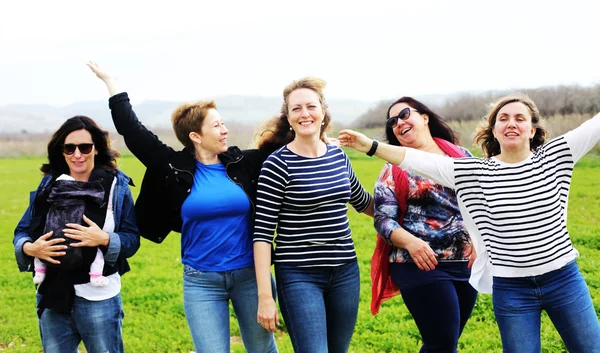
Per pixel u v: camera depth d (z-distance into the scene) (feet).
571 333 14.03
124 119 16.07
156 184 16.26
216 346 15.24
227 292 15.81
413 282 16.11
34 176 105.50
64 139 15.94
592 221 46.78
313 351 14.60
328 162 15.30
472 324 24.17
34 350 23.91
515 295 14.25
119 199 16.26
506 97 15.01
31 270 16.15
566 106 107.24
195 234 15.79
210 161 16.40
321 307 14.99
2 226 57.88
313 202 14.94
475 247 15.17
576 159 14.44
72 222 15.52
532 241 14.02
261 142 17.02
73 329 15.97
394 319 25.12
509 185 14.20
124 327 26.37
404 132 17.46
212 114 16.02
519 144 14.32
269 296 14.84
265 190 14.98
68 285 15.43
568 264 14.16
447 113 132.16
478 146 16.84
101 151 16.66
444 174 14.82
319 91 15.65
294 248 15.07
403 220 16.58
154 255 42.96
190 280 15.74
